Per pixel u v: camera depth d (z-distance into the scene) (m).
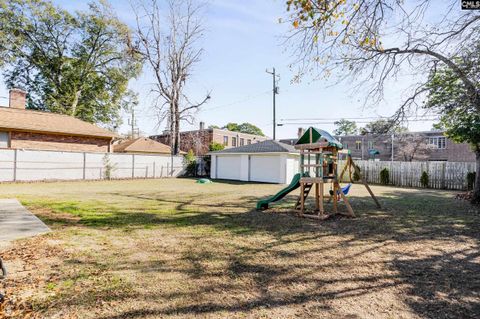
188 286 3.10
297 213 7.81
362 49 6.82
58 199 10.13
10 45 23.89
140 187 15.48
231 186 16.73
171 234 5.41
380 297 2.87
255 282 3.22
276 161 20.08
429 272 3.57
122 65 27.95
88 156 19.39
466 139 10.76
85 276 3.35
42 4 24.55
